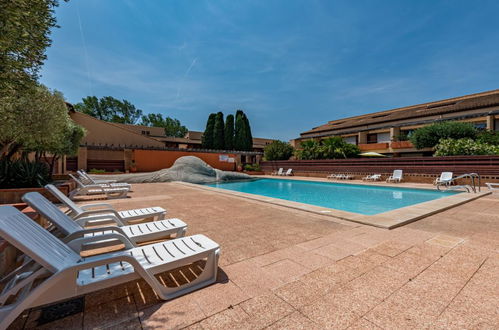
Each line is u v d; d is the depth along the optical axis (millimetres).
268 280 2408
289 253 3145
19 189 5480
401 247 3330
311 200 10492
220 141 38406
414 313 1863
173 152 24047
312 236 3869
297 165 22438
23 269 2035
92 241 2461
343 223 4699
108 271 1983
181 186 12578
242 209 6152
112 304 2000
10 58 3221
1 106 5473
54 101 7527
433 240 3625
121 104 50750
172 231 3410
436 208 5715
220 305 1984
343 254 3096
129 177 15188
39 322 1764
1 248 2486
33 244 1729
